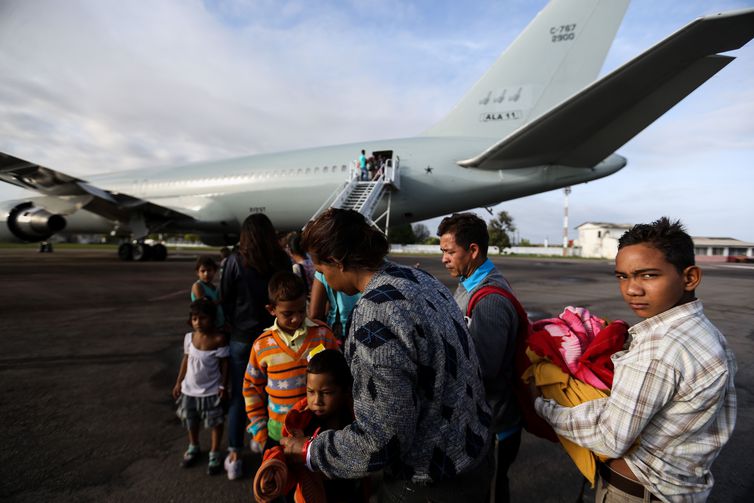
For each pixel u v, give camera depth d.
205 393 2.35
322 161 14.20
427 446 1.06
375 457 0.99
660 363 1.08
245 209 15.32
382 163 12.57
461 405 1.08
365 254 1.17
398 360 1.00
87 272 12.95
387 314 1.04
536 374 1.45
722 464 2.45
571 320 1.53
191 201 16.09
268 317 2.47
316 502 1.22
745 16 5.96
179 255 26.11
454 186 12.80
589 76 11.71
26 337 5.05
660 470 1.14
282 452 1.21
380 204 13.39
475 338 1.61
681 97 8.13
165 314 6.59
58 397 3.26
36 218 14.82
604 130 9.67
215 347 2.40
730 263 40.22
